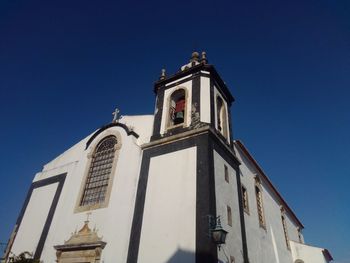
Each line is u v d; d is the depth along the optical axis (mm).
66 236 12336
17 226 14992
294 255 20688
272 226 18094
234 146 15109
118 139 14281
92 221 12086
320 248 20172
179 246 9422
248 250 12359
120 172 12930
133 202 11680
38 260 12195
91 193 13359
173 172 11398
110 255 10625
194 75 14430
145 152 12977
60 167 16141
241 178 15000
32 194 16125
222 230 8828
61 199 14242
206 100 13273
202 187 10234
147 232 10461
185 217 9922
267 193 19609
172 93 14578
